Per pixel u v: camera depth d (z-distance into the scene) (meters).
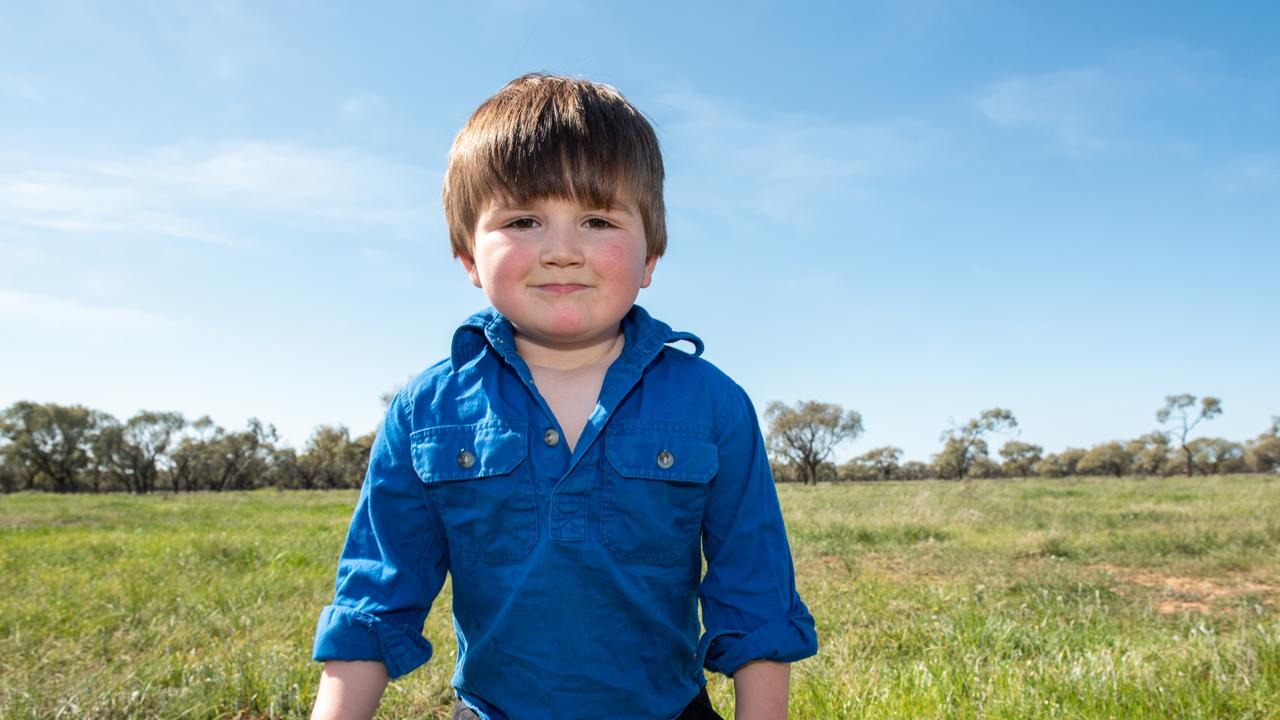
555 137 1.07
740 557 1.17
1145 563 7.84
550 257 1.04
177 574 7.02
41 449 74.88
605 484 1.09
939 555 8.38
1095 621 4.88
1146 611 5.27
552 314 1.05
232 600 5.58
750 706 1.13
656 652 1.12
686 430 1.13
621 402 1.13
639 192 1.13
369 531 1.18
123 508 22.62
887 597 5.57
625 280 1.08
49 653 4.18
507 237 1.08
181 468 75.44
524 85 1.18
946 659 3.78
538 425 1.11
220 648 4.16
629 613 1.09
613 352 1.20
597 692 1.08
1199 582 6.87
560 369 1.18
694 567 1.18
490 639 1.09
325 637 1.11
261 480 76.88
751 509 1.18
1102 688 3.04
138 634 4.59
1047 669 3.33
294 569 7.54
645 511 1.09
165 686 3.58
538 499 1.08
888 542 9.64
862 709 2.86
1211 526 10.09
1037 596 5.80
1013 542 9.21
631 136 1.13
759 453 1.22
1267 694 3.01
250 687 3.45
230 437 75.94
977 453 80.19
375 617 1.11
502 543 1.09
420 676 3.62
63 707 3.16
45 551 9.21
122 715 3.19
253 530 12.63
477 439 1.11
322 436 76.19
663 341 1.17
